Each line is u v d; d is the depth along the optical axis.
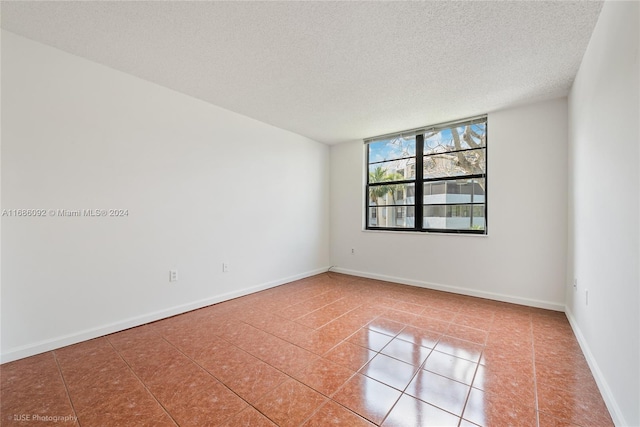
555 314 2.87
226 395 1.61
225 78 2.59
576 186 2.46
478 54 2.17
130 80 2.54
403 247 4.12
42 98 2.08
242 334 2.42
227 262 3.35
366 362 1.96
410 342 2.26
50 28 1.90
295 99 3.04
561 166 2.94
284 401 1.55
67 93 2.19
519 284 3.20
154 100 2.70
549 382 1.72
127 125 2.52
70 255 2.21
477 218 3.59
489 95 2.90
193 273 3.02
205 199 3.12
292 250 4.25
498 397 1.58
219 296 3.26
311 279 4.39
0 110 1.92
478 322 2.66
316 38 1.99
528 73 2.45
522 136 3.16
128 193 2.53
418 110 3.33
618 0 1.43
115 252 2.46
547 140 3.02
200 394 1.62
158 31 1.93
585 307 2.11
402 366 1.91
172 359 2.00
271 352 2.10
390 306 3.13
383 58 2.24
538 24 1.82
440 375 1.80
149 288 2.67
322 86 2.74
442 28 1.87
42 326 2.08
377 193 4.52
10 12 1.74
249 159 3.60
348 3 1.66
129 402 1.55
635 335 1.21
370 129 4.09
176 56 2.23
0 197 1.92
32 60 2.03
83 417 1.43
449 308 3.05
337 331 2.47
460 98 2.98
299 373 1.83
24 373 1.81
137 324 2.58
